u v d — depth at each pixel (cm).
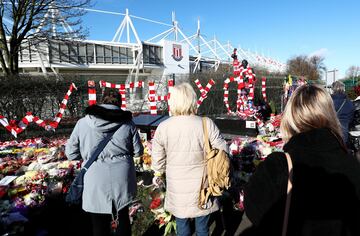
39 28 1481
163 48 4228
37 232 372
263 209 146
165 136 267
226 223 409
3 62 1409
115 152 291
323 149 146
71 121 1320
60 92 1311
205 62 5291
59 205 420
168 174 268
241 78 1164
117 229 298
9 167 536
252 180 154
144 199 446
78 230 392
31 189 430
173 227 391
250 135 952
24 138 1073
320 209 139
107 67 3591
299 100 159
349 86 2972
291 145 152
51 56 3123
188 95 269
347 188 139
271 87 1973
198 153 260
